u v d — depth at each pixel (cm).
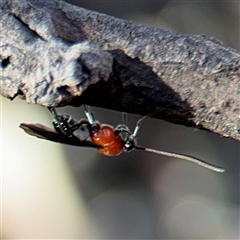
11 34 8
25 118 12
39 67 8
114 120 12
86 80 8
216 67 8
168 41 8
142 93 8
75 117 12
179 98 8
